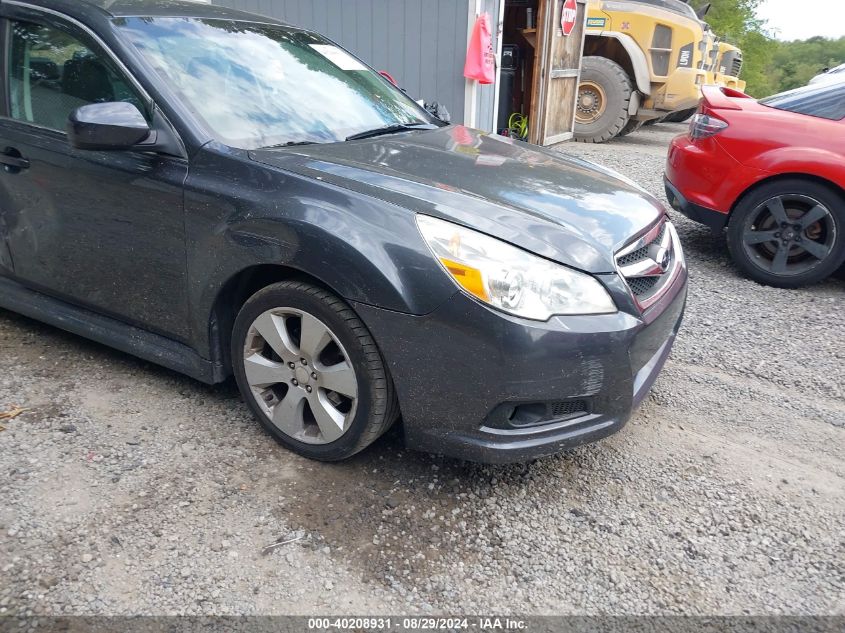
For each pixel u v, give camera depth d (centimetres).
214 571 210
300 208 233
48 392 302
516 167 290
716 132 477
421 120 361
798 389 339
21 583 201
